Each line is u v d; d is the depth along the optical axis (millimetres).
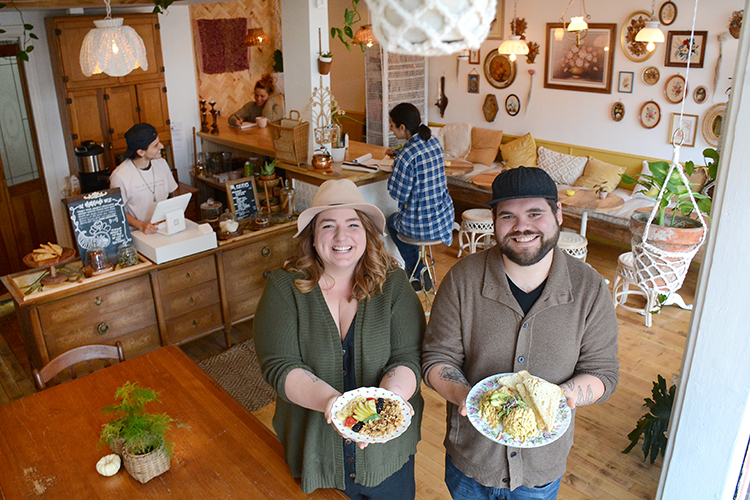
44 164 5566
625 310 5145
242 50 8086
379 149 5664
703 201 1795
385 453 2006
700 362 1818
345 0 9078
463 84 8016
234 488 1981
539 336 1836
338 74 9602
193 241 4129
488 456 1934
